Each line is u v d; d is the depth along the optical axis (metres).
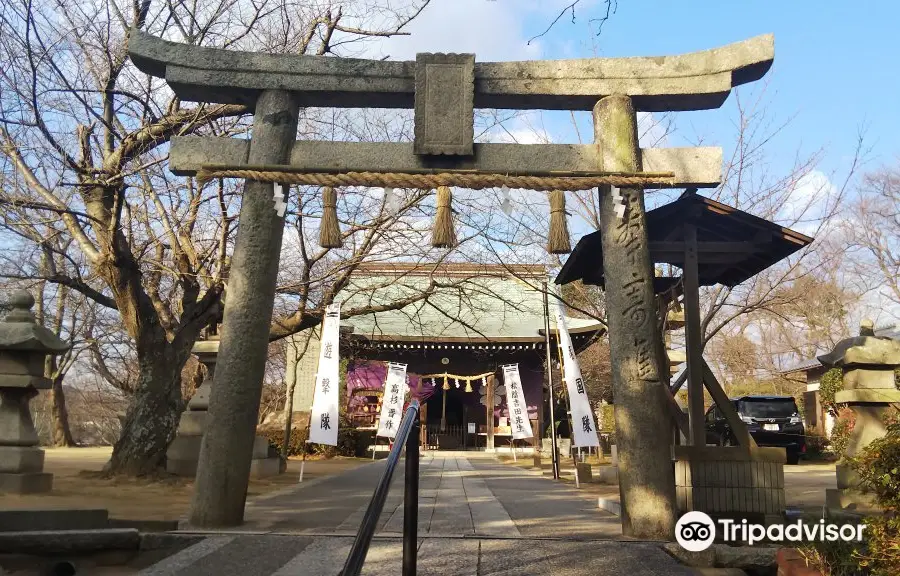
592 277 10.35
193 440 13.20
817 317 27.80
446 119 7.72
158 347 12.56
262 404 30.34
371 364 27.34
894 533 4.16
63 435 30.73
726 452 7.63
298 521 7.70
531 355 26.28
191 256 13.28
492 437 27.19
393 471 3.68
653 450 7.06
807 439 22.17
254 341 7.50
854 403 8.72
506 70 7.87
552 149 7.80
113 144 12.76
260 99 7.88
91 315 27.33
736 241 8.72
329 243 7.91
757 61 7.57
